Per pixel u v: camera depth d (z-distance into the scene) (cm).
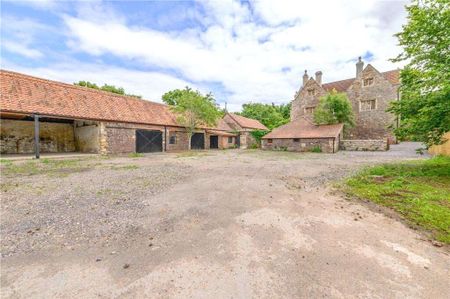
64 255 271
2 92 1252
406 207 442
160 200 502
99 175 809
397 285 217
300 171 914
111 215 408
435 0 713
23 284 217
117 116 1773
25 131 1750
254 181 712
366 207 453
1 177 758
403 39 817
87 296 201
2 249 283
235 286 216
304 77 3378
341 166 1048
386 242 306
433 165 933
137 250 284
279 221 381
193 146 2577
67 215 406
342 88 3039
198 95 2256
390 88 2509
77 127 1956
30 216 399
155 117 2133
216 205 467
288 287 215
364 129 2686
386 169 884
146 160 1352
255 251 283
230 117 3372
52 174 821
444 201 470
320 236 325
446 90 639
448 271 240
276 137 2492
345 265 252
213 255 273
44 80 1542
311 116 2934
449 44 701
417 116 787
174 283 220
